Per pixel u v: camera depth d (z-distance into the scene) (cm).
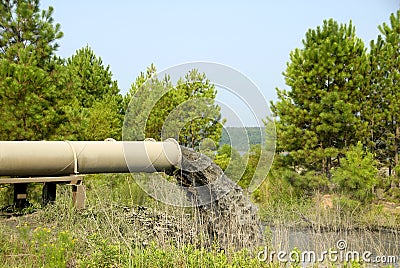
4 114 1008
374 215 1048
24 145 785
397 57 1312
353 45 1333
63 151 809
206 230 698
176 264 553
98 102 2108
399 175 1222
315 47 1349
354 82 1312
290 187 1247
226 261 557
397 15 1339
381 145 1355
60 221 723
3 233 625
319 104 1301
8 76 1018
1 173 773
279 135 1347
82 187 821
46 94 1046
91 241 590
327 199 1211
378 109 1319
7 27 1095
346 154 1195
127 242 598
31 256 558
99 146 842
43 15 1130
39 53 1105
